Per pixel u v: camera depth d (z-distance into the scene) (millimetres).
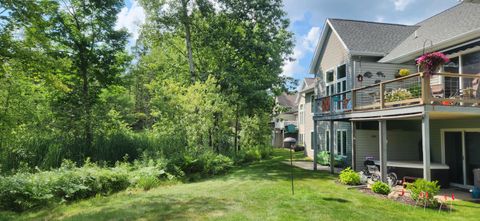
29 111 15516
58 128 15734
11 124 14008
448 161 12234
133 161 15016
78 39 16984
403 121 16172
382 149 10766
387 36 19000
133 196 9359
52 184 8914
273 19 21344
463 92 10109
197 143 17750
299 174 14109
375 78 16938
